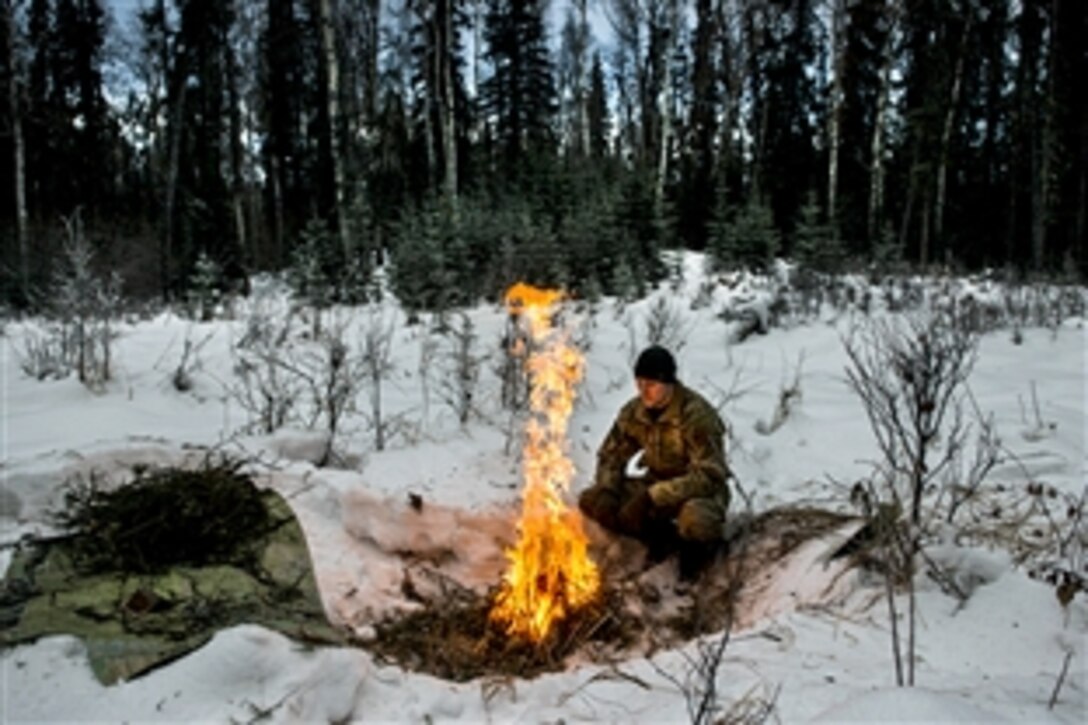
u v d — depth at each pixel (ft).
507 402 16.92
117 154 83.82
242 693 7.18
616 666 8.85
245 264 45.91
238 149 57.36
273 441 13.04
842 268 41.45
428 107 59.36
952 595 9.43
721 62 74.69
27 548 9.28
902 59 68.23
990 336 25.27
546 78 84.58
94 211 60.44
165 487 10.10
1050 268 50.85
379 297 36.99
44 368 18.62
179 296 42.34
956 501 11.43
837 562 10.30
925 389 10.50
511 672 9.19
